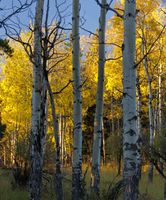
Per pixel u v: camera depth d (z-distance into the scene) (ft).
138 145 18.60
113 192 29.40
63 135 103.24
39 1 26.37
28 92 84.33
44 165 48.80
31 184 22.67
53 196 34.32
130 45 18.83
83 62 62.18
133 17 19.01
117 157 77.41
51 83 71.87
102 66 34.14
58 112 89.40
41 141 22.38
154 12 61.00
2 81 89.25
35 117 26.55
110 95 98.17
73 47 30.73
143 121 100.12
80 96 30.40
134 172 18.30
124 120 18.58
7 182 46.37
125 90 18.65
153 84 74.02
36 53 24.00
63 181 42.68
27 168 42.45
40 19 26.07
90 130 126.82
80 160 29.86
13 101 85.25
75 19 30.76
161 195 45.29
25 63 79.92
